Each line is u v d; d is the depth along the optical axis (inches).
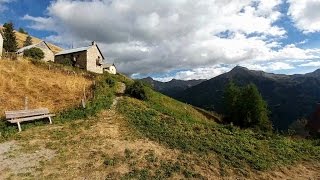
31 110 1058.7
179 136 1007.0
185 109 2223.2
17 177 642.2
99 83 1758.1
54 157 759.7
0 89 1369.3
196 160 819.4
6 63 1850.4
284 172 821.9
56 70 2004.2
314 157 998.4
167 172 725.9
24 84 1514.5
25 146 821.9
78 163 737.0
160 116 1266.0
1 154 759.1
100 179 666.2
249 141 1069.1
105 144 868.6
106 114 1194.6
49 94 1443.2
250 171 796.0
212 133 1109.7
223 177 741.3
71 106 1268.5
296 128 2810.0
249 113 2348.7
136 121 1128.8
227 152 911.7
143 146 880.9
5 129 963.3
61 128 992.9
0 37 2237.9
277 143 1104.2
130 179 674.8
